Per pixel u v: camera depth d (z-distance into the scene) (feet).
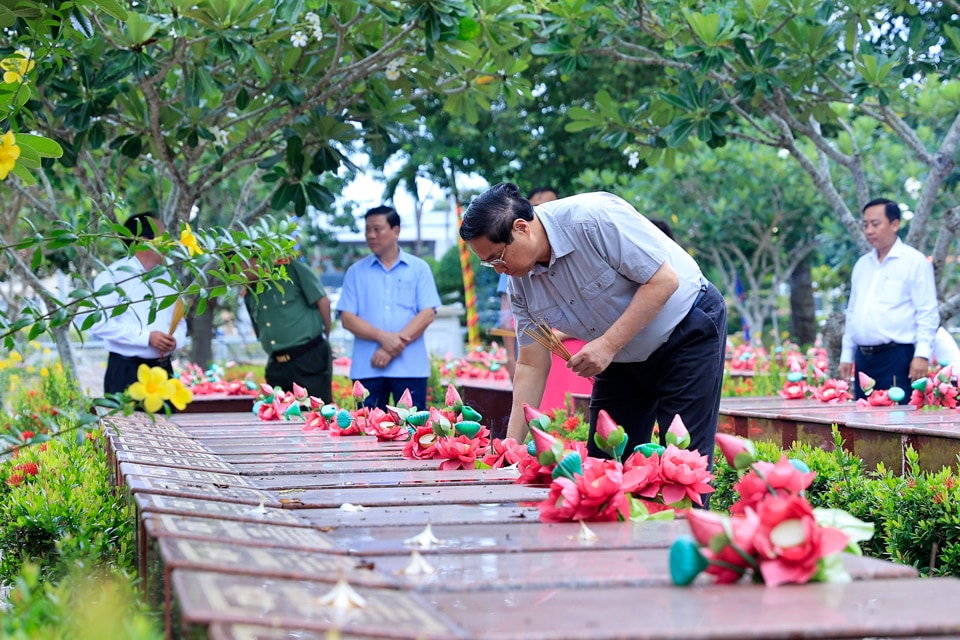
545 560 5.90
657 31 22.40
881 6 23.06
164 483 8.32
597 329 11.55
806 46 21.58
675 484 7.97
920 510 11.28
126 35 17.62
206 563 5.15
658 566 5.69
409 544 6.35
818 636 4.32
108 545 9.03
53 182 28.50
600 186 52.75
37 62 11.99
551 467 7.80
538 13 22.38
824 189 25.03
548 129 46.39
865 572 5.45
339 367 38.22
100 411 17.11
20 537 9.98
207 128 20.38
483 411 25.98
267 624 4.21
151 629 5.25
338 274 131.64
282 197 20.22
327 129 19.80
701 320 11.44
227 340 76.18
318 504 8.07
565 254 10.90
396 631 4.21
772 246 68.44
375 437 14.46
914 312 20.35
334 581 5.15
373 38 20.70
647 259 10.71
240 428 16.42
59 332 25.82
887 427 13.99
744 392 27.14
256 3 17.35
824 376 21.09
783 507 5.31
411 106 21.85
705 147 61.00
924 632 4.37
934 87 38.88
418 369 20.88
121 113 21.40
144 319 18.01
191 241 9.78
